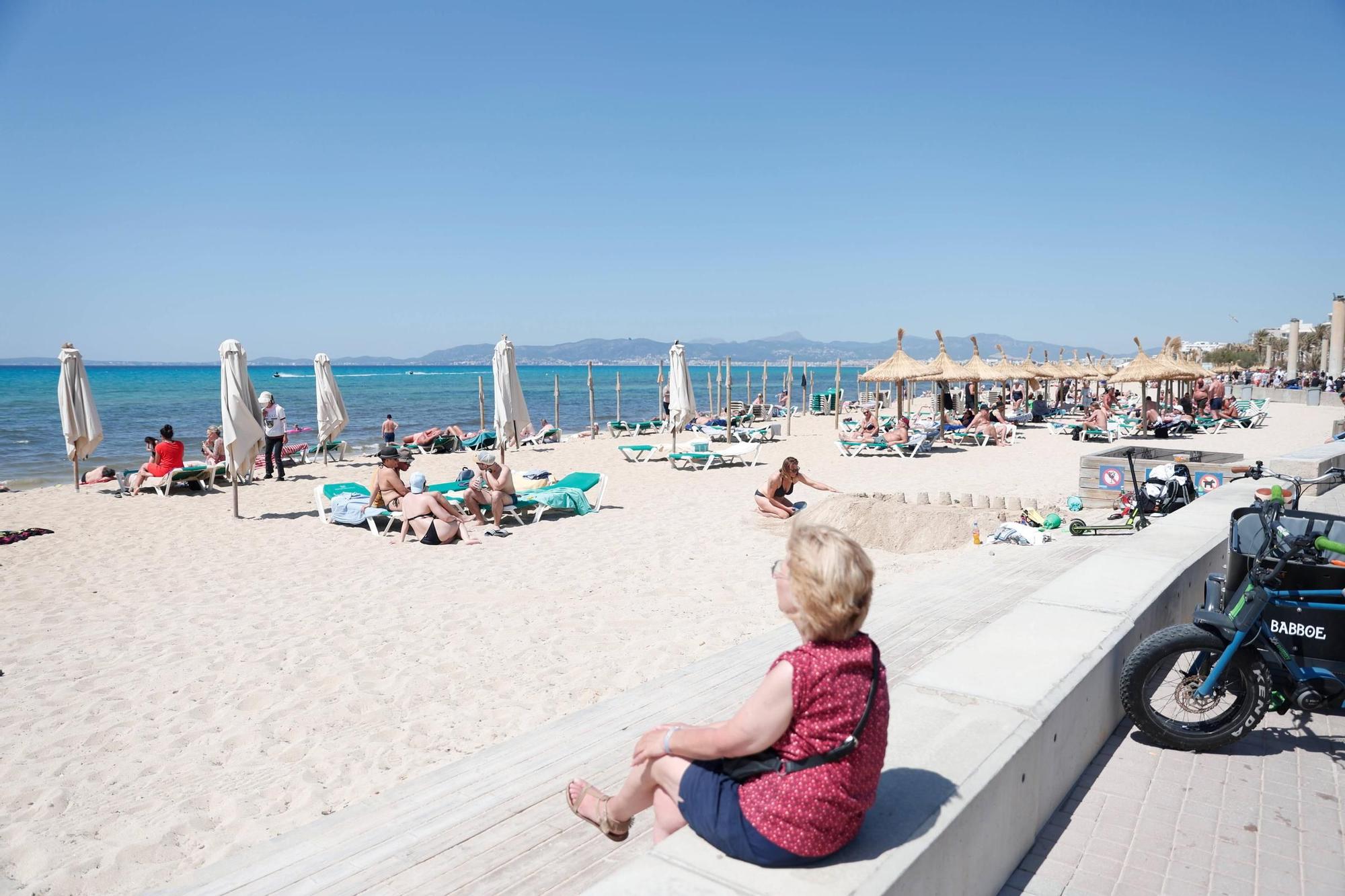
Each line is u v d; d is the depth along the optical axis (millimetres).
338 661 6102
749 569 8781
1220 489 7922
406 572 8898
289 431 19344
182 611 7566
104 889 3426
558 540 10430
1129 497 10328
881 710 1986
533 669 5855
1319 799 3297
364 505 11547
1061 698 3098
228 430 11891
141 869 3553
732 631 6645
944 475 16578
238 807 4066
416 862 3145
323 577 8742
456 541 10453
